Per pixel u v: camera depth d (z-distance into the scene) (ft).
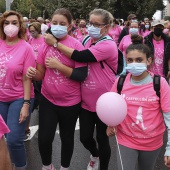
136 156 9.55
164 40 19.61
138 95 9.28
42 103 11.71
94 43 11.48
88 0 85.71
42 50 11.46
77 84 11.52
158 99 9.19
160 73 19.89
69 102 11.42
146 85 9.29
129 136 9.45
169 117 9.14
